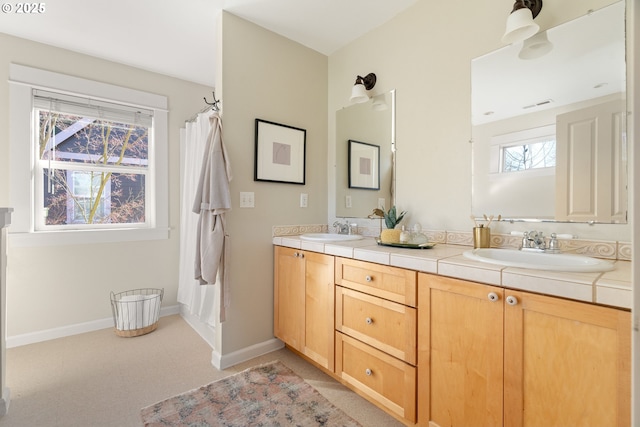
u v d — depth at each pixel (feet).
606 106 4.02
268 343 7.03
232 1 6.03
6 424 4.55
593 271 3.13
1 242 4.80
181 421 4.64
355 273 5.16
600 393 2.71
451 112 5.63
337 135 8.04
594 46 4.11
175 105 9.64
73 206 8.21
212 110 7.07
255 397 5.27
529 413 3.16
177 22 6.73
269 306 7.10
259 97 6.86
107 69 8.45
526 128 4.72
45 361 6.49
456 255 4.34
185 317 9.21
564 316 2.92
